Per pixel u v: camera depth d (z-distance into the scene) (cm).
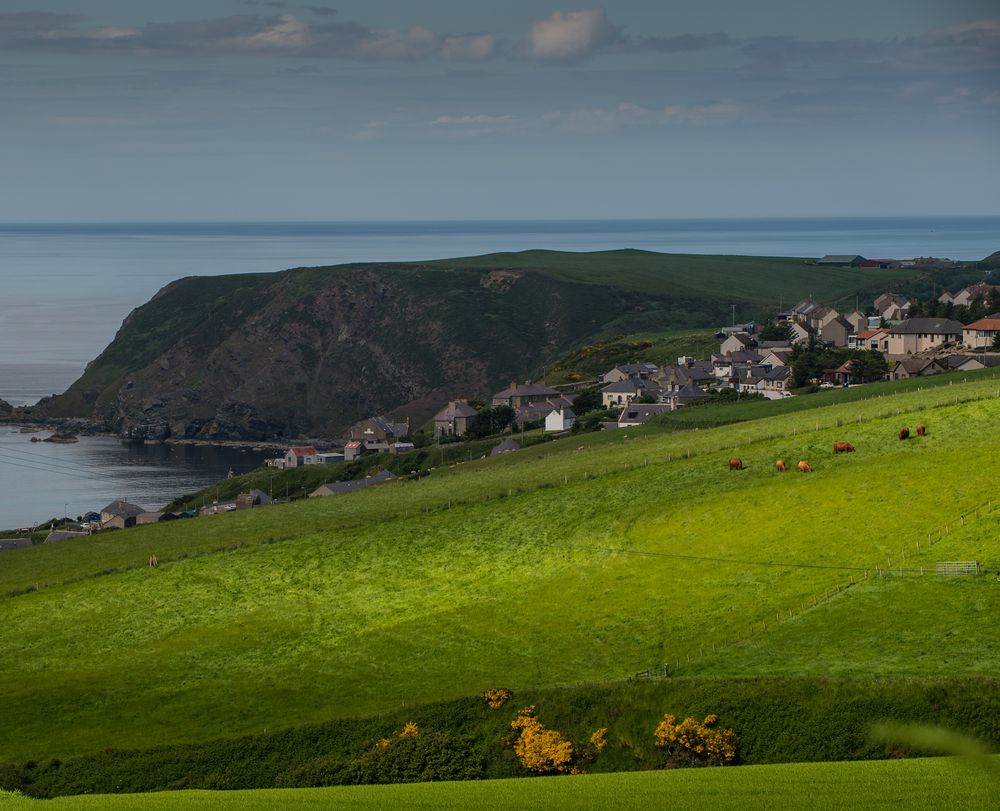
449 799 5531
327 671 8481
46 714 8112
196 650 9181
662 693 6869
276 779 6831
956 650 7012
